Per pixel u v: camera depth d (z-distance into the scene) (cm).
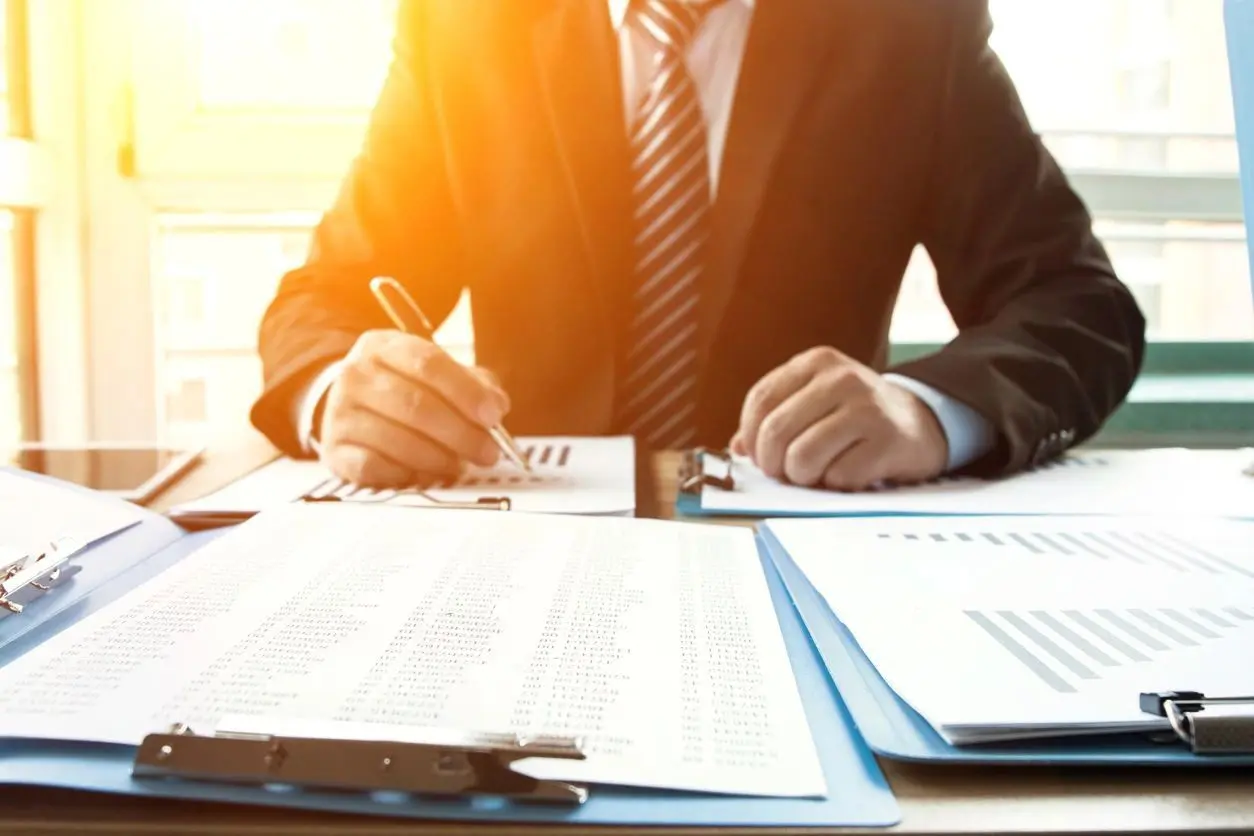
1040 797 24
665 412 96
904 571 40
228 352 144
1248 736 25
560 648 31
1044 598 36
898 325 140
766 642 33
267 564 39
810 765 24
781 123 95
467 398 61
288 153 136
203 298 142
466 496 57
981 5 102
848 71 96
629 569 40
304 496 57
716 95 102
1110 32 137
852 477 62
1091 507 56
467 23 103
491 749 23
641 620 34
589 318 97
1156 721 25
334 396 64
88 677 28
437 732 24
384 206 103
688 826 22
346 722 25
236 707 26
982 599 36
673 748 25
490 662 30
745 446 67
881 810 23
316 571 38
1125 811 23
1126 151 140
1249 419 128
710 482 62
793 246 95
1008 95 100
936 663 30
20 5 130
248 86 137
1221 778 25
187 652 30
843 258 96
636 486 64
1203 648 31
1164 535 47
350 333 81
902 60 97
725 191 95
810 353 69
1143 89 139
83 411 139
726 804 23
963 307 97
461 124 103
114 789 22
